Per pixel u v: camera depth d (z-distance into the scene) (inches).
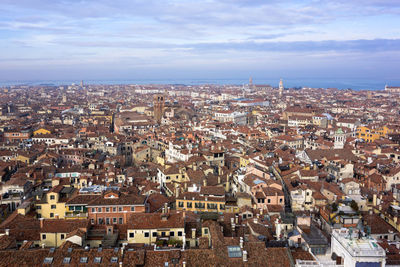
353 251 2659.9
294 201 5492.1
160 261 3385.8
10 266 3316.9
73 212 5000.0
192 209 5492.1
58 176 7322.8
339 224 4308.6
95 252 3442.4
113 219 4768.7
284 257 3376.0
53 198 5132.9
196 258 3415.4
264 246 3484.3
